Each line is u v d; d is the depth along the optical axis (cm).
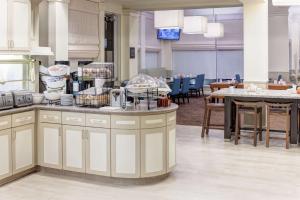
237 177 527
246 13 834
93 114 504
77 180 518
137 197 452
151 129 495
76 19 859
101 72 577
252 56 837
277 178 522
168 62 1742
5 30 548
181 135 822
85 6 893
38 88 644
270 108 724
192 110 1225
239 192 467
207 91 1717
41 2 690
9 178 508
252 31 832
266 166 581
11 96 516
